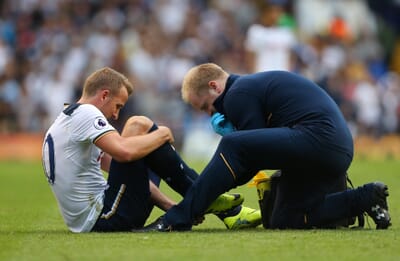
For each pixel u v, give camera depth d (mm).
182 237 14000
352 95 47062
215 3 53188
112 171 14906
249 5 52812
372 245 13070
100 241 13633
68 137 14844
